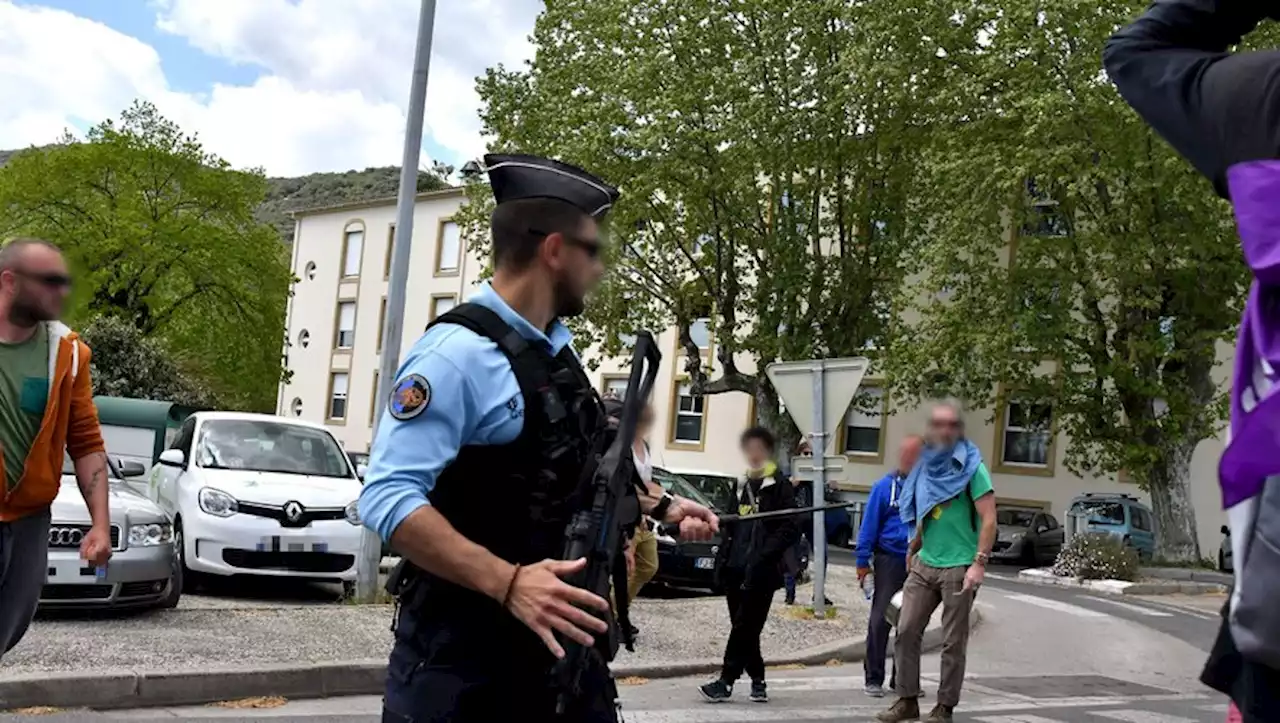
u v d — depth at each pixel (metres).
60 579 8.58
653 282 30.22
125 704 6.95
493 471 2.60
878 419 35.44
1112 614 16.25
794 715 7.88
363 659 8.07
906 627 7.71
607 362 37.88
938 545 7.63
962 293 25.11
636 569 8.14
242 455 12.19
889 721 7.70
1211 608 18.48
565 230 2.76
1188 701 9.75
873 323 30.03
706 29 28.02
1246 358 1.67
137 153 41.34
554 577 2.50
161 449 20.11
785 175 28.98
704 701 8.29
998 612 15.63
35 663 7.18
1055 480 32.81
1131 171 22.83
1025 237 24.80
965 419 7.66
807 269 29.77
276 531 11.03
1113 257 23.39
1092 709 8.98
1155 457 24.20
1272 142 1.64
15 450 4.21
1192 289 23.88
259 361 43.59
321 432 13.13
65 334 4.43
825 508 3.59
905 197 29.42
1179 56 1.81
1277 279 1.59
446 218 51.03
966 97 25.17
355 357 54.72
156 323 42.53
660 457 40.25
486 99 30.70
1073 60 23.00
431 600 2.62
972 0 25.77
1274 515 1.62
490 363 2.61
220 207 43.09
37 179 40.53
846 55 26.64
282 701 7.39
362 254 55.22
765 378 30.33
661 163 27.39
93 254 39.69
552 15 29.75
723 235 30.31
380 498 2.52
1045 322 24.45
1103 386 25.69
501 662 2.58
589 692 2.71
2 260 4.20
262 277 43.41
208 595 11.78
